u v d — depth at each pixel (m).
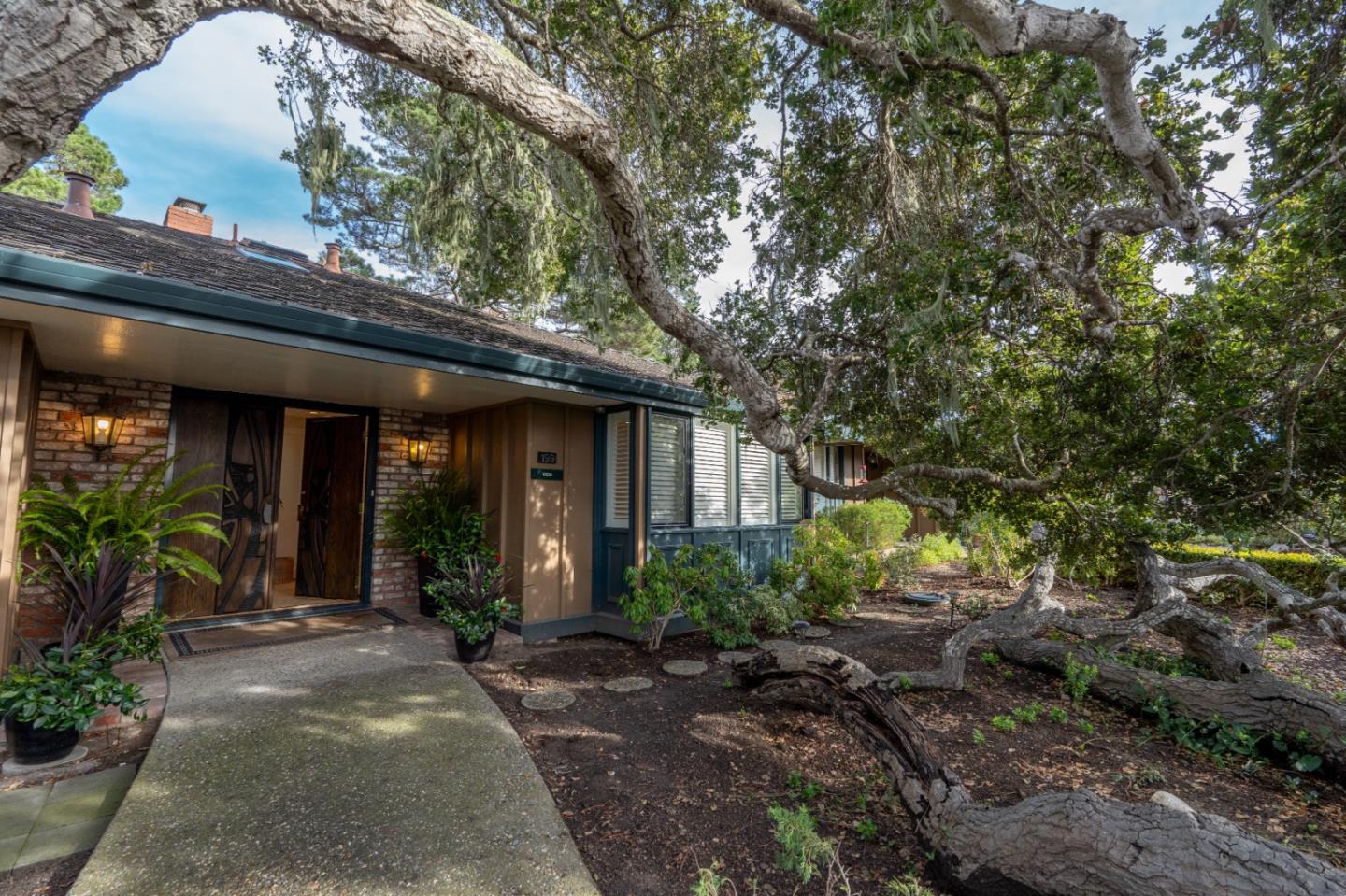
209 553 6.07
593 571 6.76
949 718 4.27
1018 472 5.18
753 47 5.46
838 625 7.18
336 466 7.38
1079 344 4.48
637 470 6.44
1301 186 2.88
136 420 5.51
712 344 3.09
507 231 7.63
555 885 2.36
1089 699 4.68
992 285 3.71
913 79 3.68
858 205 4.95
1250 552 8.62
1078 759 3.66
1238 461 4.12
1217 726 3.90
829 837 2.75
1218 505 4.21
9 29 1.07
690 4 5.27
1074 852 2.12
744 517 7.88
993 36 2.42
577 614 6.54
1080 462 4.66
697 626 6.89
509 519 6.38
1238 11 3.04
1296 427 3.76
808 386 4.99
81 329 3.80
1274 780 3.48
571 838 2.68
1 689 3.19
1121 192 4.01
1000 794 3.17
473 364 5.06
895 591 9.54
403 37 1.65
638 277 2.79
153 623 3.83
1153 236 4.25
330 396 6.45
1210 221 2.89
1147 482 4.32
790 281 4.96
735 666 4.54
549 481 6.36
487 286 7.45
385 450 7.14
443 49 1.73
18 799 2.97
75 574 3.62
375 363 4.76
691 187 5.87
